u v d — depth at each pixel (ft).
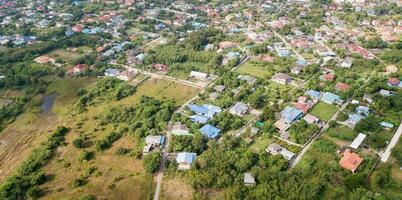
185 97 566.36
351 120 468.34
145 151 431.43
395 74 575.38
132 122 494.59
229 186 370.12
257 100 514.68
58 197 374.22
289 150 418.51
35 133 497.05
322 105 517.96
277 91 557.74
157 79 634.02
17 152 455.22
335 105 515.50
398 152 398.01
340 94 526.98
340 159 399.44
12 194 372.38
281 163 390.83
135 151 435.94
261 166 393.09
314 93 536.83
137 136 459.73
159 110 513.04
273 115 479.41
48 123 522.88
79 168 415.85
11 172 417.49
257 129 458.91
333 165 386.11
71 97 592.60
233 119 484.74
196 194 364.38
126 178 396.57
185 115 505.66
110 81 616.39
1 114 536.01
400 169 384.88
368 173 376.68
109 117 508.12
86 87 620.08
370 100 510.99
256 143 438.81
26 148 462.19
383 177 367.04
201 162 395.34
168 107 520.42
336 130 454.81
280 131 454.40
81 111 542.57
